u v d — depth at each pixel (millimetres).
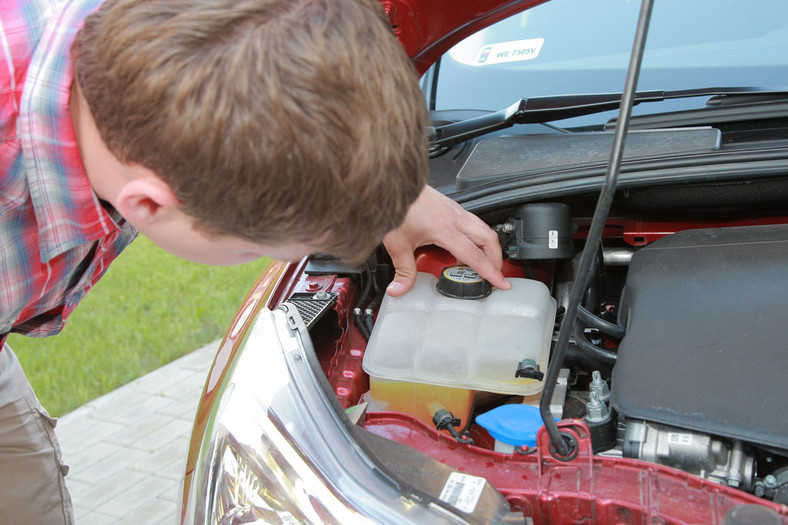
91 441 2682
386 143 650
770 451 904
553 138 1538
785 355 957
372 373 1221
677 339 1030
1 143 834
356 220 677
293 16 640
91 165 818
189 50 630
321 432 908
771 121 1436
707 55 1698
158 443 2641
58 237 915
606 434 1051
